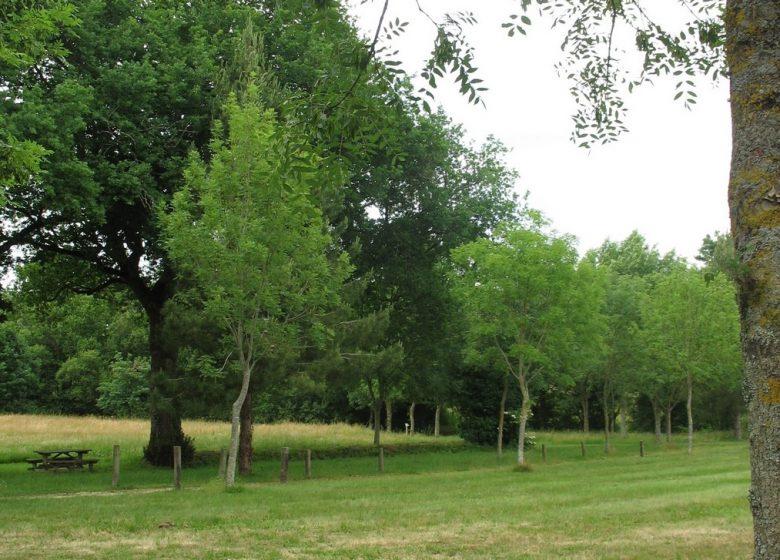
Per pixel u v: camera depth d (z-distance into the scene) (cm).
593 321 2758
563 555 925
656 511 1340
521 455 2606
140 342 5959
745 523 1192
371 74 530
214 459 2750
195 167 1812
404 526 1170
